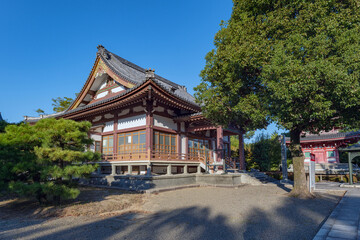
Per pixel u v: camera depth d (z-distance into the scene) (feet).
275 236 19.20
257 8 38.14
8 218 28.12
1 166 30.07
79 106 81.15
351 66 27.17
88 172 32.27
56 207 32.63
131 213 29.27
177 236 19.83
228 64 35.73
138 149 59.72
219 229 21.52
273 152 103.30
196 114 60.85
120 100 57.62
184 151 69.10
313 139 90.63
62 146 34.01
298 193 38.78
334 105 31.68
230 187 53.83
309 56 30.14
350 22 30.01
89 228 22.76
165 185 52.47
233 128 72.95
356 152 57.41
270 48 33.53
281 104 30.73
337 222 21.40
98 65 71.92
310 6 31.07
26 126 34.53
